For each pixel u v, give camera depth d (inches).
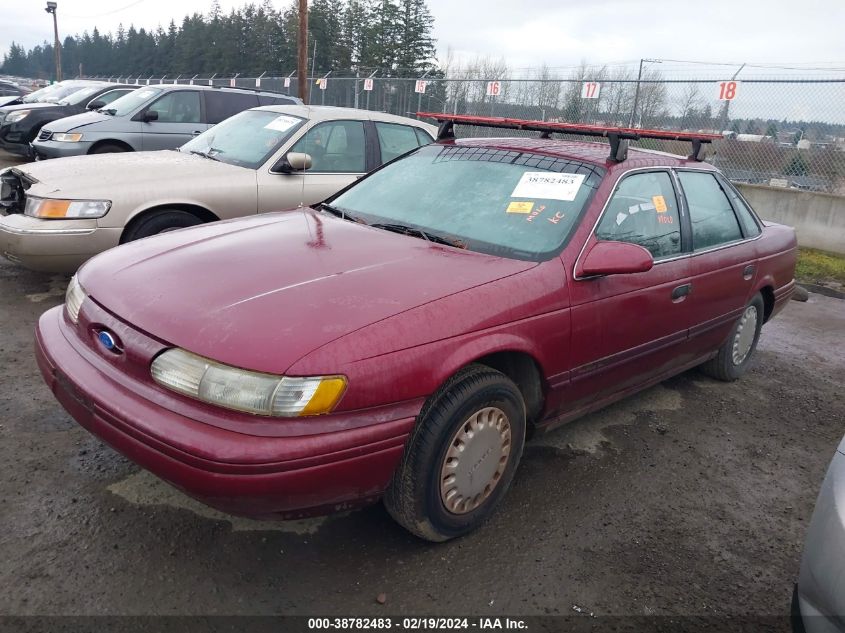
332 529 113.5
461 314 103.3
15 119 498.0
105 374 99.2
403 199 145.9
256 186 229.3
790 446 161.5
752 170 429.7
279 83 900.0
